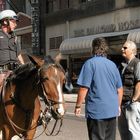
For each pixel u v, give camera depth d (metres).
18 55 8.02
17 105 7.49
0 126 7.81
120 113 8.15
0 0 44.66
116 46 28.72
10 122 7.56
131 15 29.61
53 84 6.79
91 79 7.33
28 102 7.39
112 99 7.35
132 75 8.34
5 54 7.92
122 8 30.38
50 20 38.03
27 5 44.66
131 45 8.48
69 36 35.94
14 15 8.04
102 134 7.31
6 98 7.58
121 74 8.56
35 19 39.06
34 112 7.41
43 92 6.86
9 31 8.06
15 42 8.08
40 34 39.06
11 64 8.02
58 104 6.77
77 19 35.09
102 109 7.28
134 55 8.52
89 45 31.00
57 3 37.41
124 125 8.55
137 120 8.36
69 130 13.37
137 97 8.30
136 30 27.62
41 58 7.11
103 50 7.45
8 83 7.64
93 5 33.25
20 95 7.44
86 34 34.12
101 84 7.30
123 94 8.44
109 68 7.38
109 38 29.19
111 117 7.33
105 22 32.12
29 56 7.20
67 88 9.04
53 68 6.88
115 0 31.08
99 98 7.29
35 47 39.06
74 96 28.48
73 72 33.56
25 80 7.39
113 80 7.41
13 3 44.62
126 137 8.58
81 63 32.78
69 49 33.28
